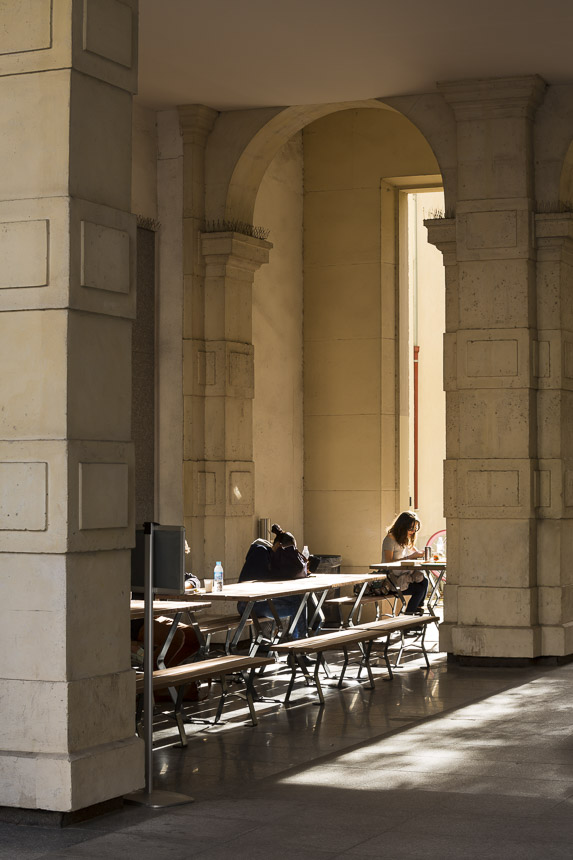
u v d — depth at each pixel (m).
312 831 6.92
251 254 15.02
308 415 17.75
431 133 13.78
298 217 17.70
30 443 7.24
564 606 13.59
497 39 12.07
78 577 7.25
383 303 17.50
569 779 8.07
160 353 14.87
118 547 7.55
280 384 17.14
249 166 14.94
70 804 7.01
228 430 14.81
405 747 9.16
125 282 7.66
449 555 13.73
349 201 17.59
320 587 12.44
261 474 16.56
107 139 7.57
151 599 7.99
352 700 11.27
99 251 7.43
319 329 17.70
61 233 7.22
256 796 7.75
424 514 22.67
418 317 22.59
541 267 13.55
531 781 8.03
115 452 7.57
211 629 12.34
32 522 7.20
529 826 6.96
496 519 13.34
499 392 13.33
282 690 11.86
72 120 7.27
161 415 14.85
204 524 14.77
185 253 14.73
